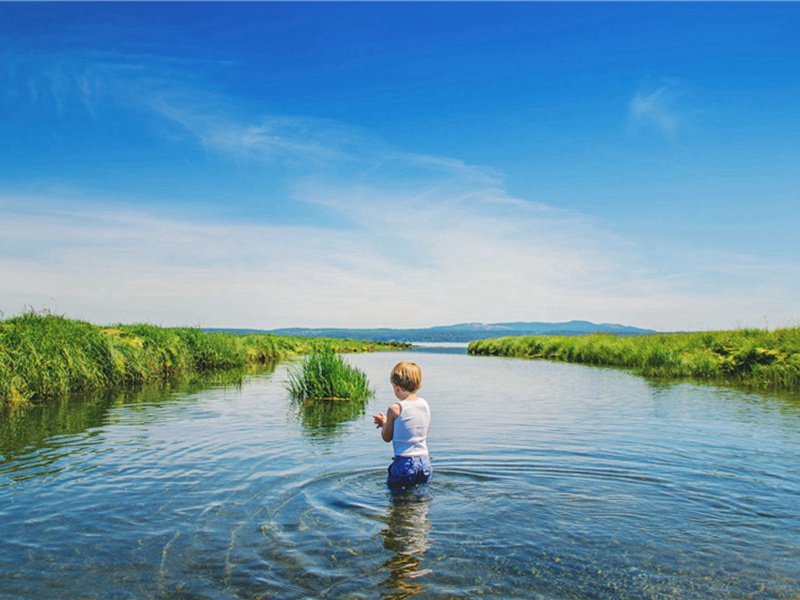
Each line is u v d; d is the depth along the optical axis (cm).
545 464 709
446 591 370
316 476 650
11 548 442
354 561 415
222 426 993
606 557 423
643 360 2519
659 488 602
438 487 606
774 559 420
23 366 1351
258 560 417
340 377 1445
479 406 1277
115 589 373
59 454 769
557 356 3862
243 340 3195
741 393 1508
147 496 574
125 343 1811
